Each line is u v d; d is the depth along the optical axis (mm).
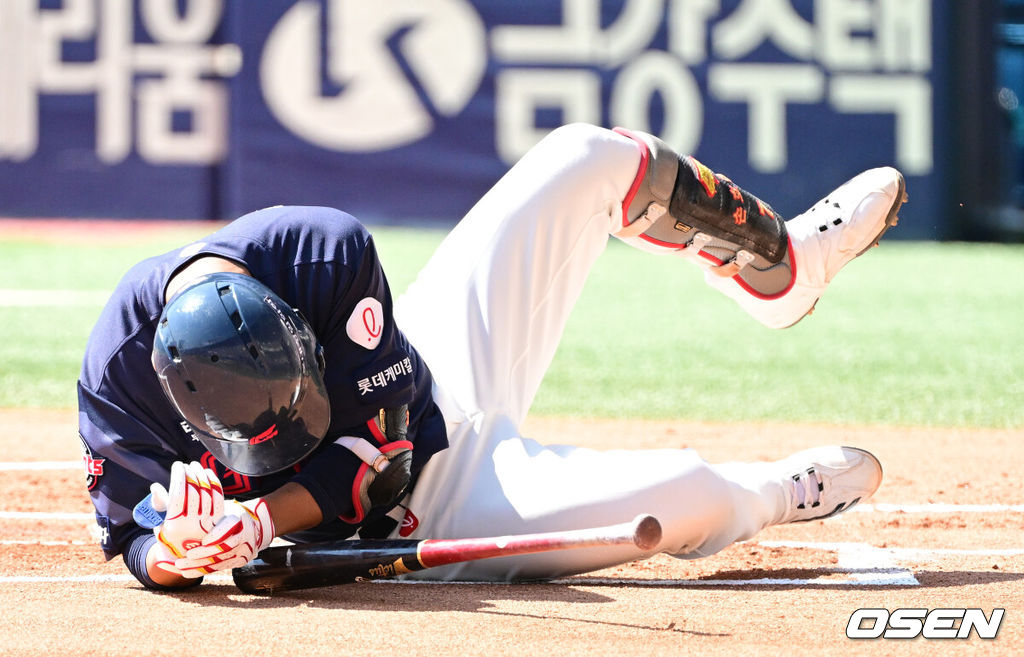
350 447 10078
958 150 52500
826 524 14625
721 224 13141
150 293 10062
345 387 10023
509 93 51688
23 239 49250
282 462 9594
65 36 51594
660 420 22906
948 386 26109
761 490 11461
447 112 51750
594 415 23328
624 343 31516
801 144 51750
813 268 13953
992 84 52375
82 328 32344
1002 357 29484
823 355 29922
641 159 12609
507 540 9391
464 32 51562
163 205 52281
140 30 51656
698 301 38812
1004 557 12656
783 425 22391
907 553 12898
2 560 12328
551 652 8703
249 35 51344
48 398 24375
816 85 51625
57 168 52000
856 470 12078
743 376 27328
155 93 51750
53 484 17109
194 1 51594
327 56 51500
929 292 40719
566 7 51500
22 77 51656
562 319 12609
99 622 9500
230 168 52062
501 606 10070
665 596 10562
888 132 52031
